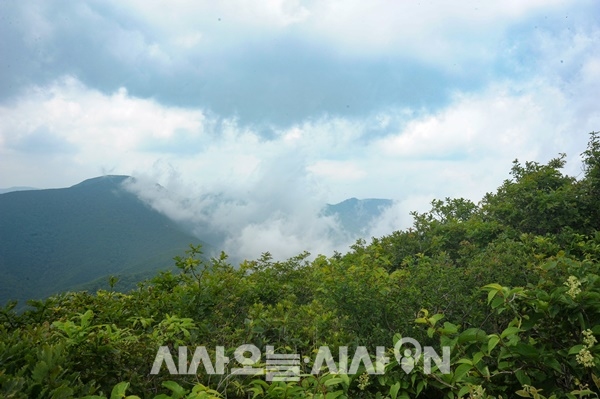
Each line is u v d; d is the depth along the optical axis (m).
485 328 4.32
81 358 3.17
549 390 3.26
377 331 4.14
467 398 3.32
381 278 4.77
